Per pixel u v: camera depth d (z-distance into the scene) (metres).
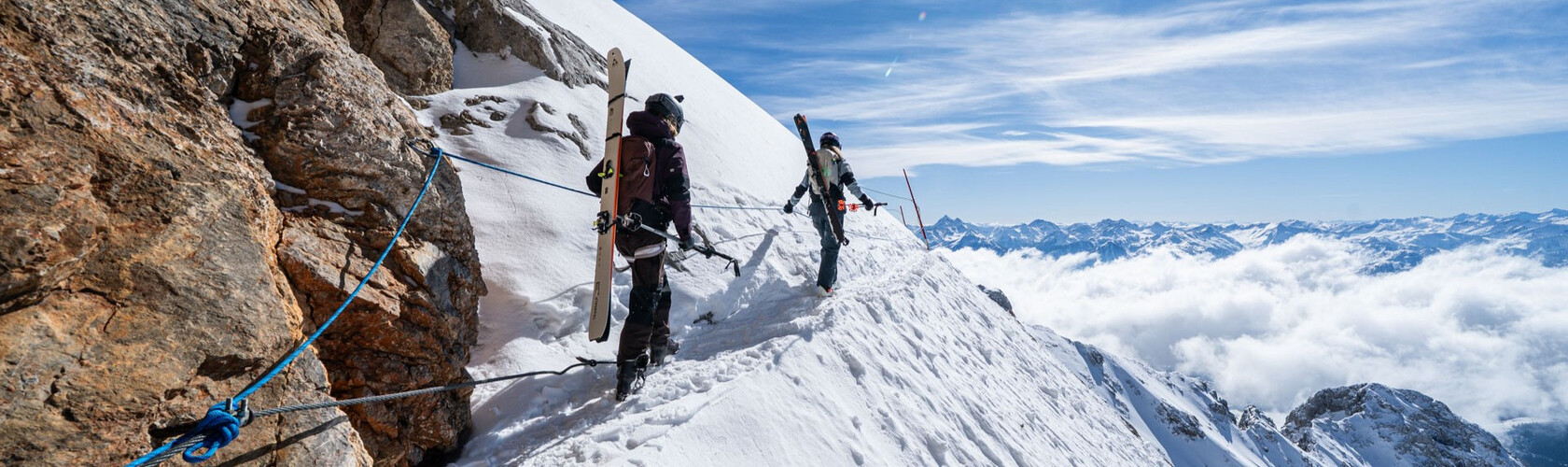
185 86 3.04
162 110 2.79
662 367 5.00
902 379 5.84
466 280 4.38
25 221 1.86
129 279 2.13
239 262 2.48
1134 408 29.34
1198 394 53.00
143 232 2.24
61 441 1.82
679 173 4.25
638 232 4.19
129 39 2.82
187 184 2.50
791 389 4.65
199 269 2.34
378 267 3.59
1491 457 90.81
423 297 3.75
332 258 3.37
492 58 9.48
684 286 6.57
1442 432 91.75
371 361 3.44
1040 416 7.81
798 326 5.64
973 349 8.38
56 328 1.90
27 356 1.82
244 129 3.42
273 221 3.13
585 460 3.46
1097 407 10.73
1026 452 6.37
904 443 4.98
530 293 5.61
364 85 4.14
